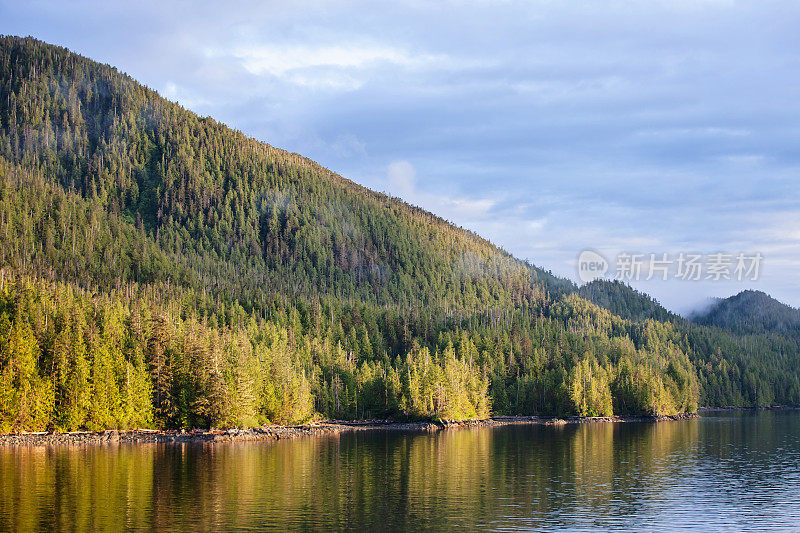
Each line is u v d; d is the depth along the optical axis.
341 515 81.31
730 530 78.38
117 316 178.12
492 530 76.31
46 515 78.06
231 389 168.00
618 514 85.00
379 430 191.12
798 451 146.25
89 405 152.00
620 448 149.38
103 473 104.81
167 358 167.50
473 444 154.88
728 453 142.50
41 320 162.62
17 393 146.38
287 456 128.62
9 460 116.69
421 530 75.56
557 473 113.75
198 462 118.31
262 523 76.75
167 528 73.62
